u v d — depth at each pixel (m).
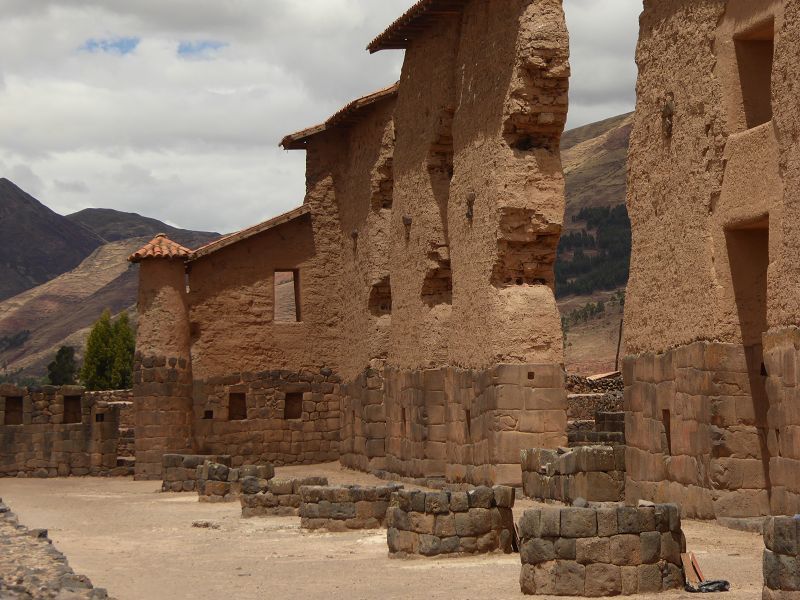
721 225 19.02
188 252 40.50
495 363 26.61
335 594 15.25
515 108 26.27
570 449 23.81
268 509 26.20
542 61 26.08
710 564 15.45
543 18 26.09
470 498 18.00
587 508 14.21
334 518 22.89
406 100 33.62
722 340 18.98
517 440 26.28
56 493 35.09
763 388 18.98
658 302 20.81
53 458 40.91
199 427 41.03
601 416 32.28
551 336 26.69
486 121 27.73
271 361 42.00
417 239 32.44
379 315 37.62
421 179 32.16
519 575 15.57
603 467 22.23
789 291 16.92
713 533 18.03
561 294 122.69
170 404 39.56
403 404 33.62
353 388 39.41
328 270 42.66
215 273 41.66
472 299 28.34
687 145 19.88
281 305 117.62
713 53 19.22
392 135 36.69
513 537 18.22
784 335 17.03
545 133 26.83
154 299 39.94
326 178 42.78
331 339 42.62
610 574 14.02
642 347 21.39
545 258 27.14
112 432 40.78
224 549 20.94
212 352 41.41
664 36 20.67
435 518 17.92
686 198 19.91
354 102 37.31
